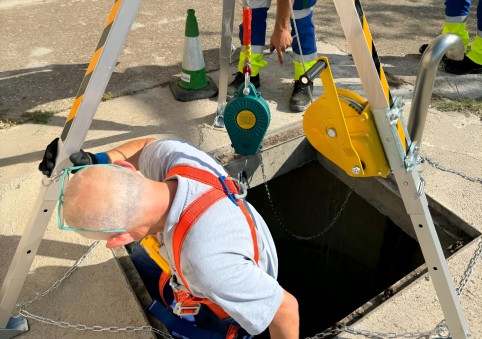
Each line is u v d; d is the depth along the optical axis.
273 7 4.80
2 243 2.35
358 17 1.32
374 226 3.16
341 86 3.60
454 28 3.83
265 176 3.13
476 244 2.36
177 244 1.42
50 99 3.47
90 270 2.22
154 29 4.40
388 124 1.45
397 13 4.71
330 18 4.59
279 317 1.50
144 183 1.40
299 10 3.14
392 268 3.15
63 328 1.99
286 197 3.42
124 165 1.56
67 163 1.54
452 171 2.64
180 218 1.42
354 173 1.59
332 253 3.61
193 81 3.41
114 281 2.17
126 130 3.12
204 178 1.52
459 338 1.81
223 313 1.80
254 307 1.43
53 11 4.76
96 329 1.92
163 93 3.51
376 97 1.41
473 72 3.73
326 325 3.35
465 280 2.18
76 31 4.40
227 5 2.70
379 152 1.52
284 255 3.66
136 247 2.31
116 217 1.31
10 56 4.00
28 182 2.70
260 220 1.73
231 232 1.43
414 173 1.53
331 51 4.05
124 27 1.40
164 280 2.02
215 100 3.42
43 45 4.17
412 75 3.73
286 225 3.57
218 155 2.96
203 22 4.54
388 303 2.11
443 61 3.80
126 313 2.05
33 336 1.96
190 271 1.40
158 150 1.73
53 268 2.23
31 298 2.10
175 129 3.13
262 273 1.46
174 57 3.97
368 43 1.37
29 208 2.54
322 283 3.64
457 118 3.25
